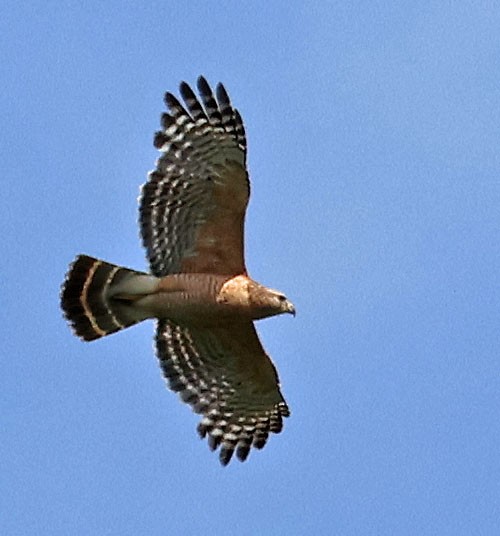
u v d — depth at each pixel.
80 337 17.53
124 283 17.41
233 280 17.12
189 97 17.33
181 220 17.38
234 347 17.98
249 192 17.11
